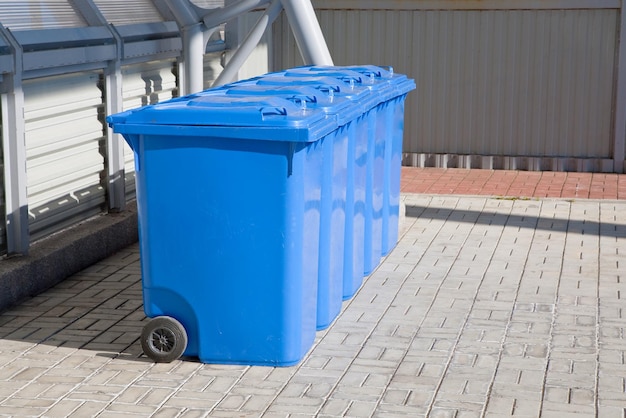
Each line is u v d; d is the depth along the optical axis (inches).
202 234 234.4
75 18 339.9
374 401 216.8
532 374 233.1
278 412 210.8
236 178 230.7
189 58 395.5
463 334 263.1
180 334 238.4
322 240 259.1
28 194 308.7
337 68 342.0
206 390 223.5
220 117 227.1
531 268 332.5
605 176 507.2
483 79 523.8
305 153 232.8
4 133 289.9
